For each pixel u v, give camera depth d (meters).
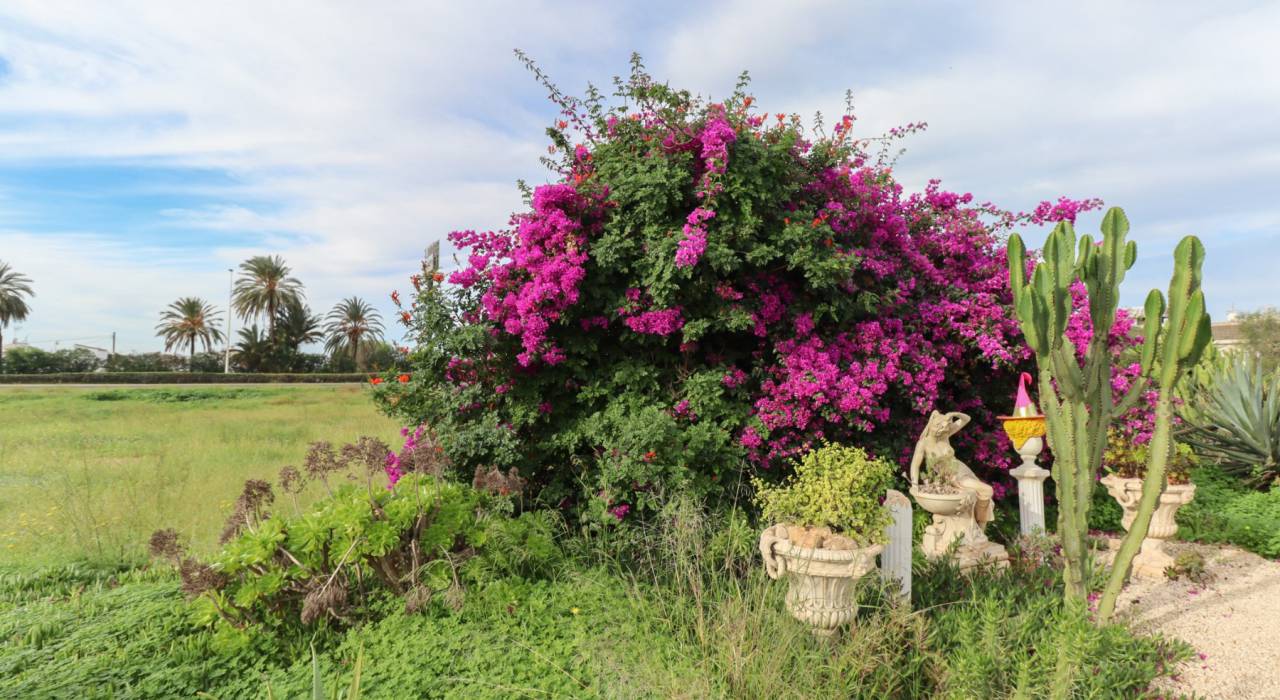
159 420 15.77
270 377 37.69
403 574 4.33
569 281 5.31
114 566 5.45
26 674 3.49
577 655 3.48
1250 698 3.39
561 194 5.54
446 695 3.14
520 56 6.33
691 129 5.97
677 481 4.88
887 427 6.66
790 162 6.23
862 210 6.45
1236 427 8.14
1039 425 5.47
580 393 5.81
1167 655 3.67
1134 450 5.54
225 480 8.00
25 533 6.25
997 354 6.25
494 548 4.41
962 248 7.15
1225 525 6.28
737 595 3.70
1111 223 3.75
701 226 5.57
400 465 4.82
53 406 20.78
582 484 5.52
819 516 3.69
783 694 2.90
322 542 4.02
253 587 3.80
